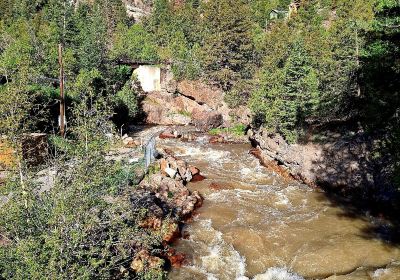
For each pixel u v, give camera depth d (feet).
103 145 35.19
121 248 33.71
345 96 97.86
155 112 181.37
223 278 52.60
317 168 90.27
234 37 191.83
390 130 66.90
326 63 121.29
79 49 176.65
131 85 189.78
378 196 75.66
